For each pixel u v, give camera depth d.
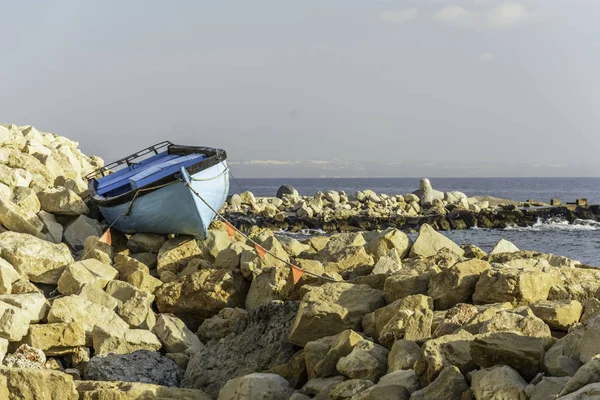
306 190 193.62
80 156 25.97
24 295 13.85
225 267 16.47
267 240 17.09
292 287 14.97
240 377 11.44
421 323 11.41
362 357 10.82
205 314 15.52
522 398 8.73
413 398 9.46
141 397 11.16
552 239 47.00
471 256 17.14
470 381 9.50
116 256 16.77
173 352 13.78
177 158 21.50
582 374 8.24
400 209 54.31
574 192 156.00
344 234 19.64
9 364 12.49
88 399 11.13
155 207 17.77
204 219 18.02
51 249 16.06
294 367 11.77
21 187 18.47
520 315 10.76
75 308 13.87
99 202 18.44
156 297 15.79
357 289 13.16
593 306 11.19
